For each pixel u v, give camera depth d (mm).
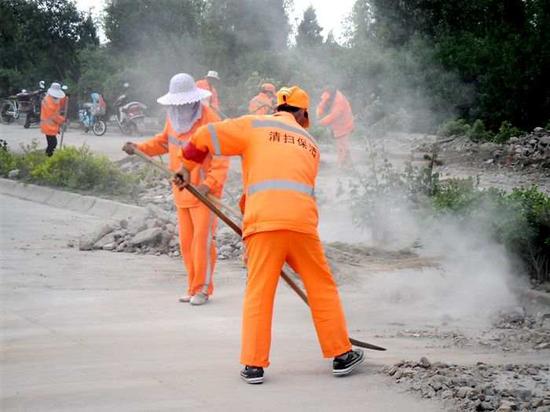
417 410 4992
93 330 7016
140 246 11023
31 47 42531
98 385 5453
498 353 6699
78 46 42844
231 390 5410
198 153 5980
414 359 6297
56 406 5035
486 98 27578
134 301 8242
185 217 8203
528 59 27156
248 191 5797
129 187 16047
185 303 8234
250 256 5750
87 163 16781
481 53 28359
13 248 11117
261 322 5629
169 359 6141
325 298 5797
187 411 4973
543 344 6992
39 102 34938
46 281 9070
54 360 6051
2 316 7480
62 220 13859
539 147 20000
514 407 4922
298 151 5820
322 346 5773
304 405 5102
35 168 18016
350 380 5652
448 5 31859
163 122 33281
